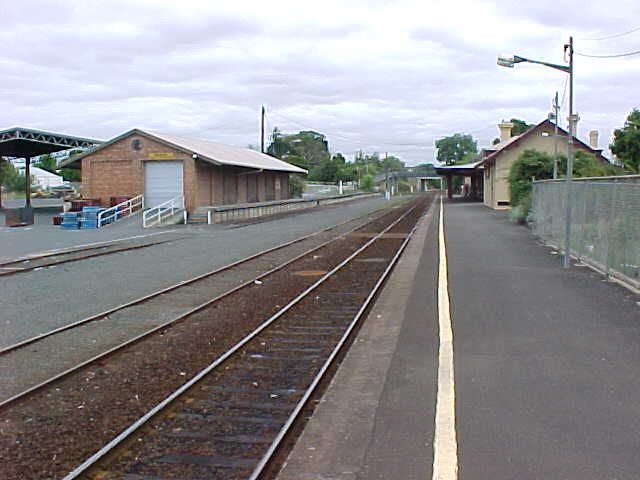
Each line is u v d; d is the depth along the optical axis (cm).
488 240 2412
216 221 4044
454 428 591
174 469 565
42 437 638
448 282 1422
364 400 712
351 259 2047
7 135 4122
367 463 533
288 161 10456
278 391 775
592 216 1641
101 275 1745
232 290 1466
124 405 733
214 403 736
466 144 17875
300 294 1429
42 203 6297
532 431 583
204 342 1016
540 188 2497
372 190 12281
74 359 927
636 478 490
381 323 1105
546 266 1670
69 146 4412
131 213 4091
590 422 602
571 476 495
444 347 873
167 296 1420
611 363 791
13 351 966
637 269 1273
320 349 962
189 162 4241
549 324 1005
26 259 2106
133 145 4309
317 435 617
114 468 568
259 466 540
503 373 759
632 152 4072
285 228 3528
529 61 1761
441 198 8538
